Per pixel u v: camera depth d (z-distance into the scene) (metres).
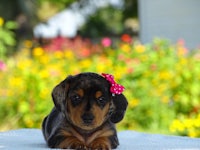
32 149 1.27
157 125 2.32
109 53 2.65
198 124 2.20
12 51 4.97
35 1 5.40
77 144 1.24
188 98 2.39
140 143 1.42
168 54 2.51
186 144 1.41
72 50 3.01
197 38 3.21
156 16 3.25
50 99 2.28
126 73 2.35
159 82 2.38
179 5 3.22
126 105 1.28
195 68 2.42
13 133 1.59
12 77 2.37
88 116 1.21
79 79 1.25
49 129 1.32
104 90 1.25
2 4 5.19
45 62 2.49
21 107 2.28
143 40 3.27
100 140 1.25
